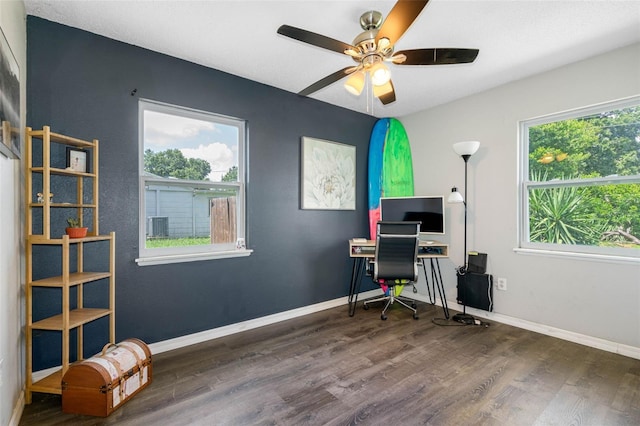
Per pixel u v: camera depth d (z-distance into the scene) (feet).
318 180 12.08
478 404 6.08
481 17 7.00
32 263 6.82
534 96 9.93
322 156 12.21
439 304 12.63
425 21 7.14
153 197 8.68
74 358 7.34
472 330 9.93
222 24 7.31
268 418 5.67
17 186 5.77
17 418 5.52
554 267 9.51
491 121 11.02
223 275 9.70
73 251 7.34
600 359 7.95
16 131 5.32
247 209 10.30
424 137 13.29
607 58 8.52
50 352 7.03
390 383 6.82
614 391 6.51
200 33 7.68
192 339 9.00
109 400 5.72
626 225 8.46
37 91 6.93
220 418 5.67
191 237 9.32
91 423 5.52
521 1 6.49
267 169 10.77
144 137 8.55
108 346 6.51
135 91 8.21
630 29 7.46
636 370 7.36
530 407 5.98
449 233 12.34
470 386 6.70
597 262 8.69
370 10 6.77
